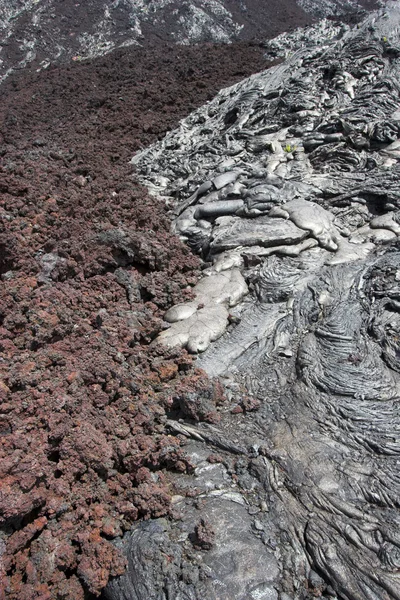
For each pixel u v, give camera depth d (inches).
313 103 555.8
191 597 181.3
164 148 617.3
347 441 233.6
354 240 383.9
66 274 337.7
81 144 627.2
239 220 402.3
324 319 309.6
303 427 244.2
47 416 221.3
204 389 263.6
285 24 1406.3
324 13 1499.8
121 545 200.5
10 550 185.2
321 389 262.8
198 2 1375.5
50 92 889.5
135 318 303.4
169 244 380.2
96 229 360.8
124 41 1238.9
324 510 206.5
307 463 224.7
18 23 1269.7
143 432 242.1
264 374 283.1
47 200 390.0
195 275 372.5
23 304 296.0
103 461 216.5
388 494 207.2
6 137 710.5
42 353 257.9
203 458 238.8
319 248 377.1
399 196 407.8
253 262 366.9
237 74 853.2
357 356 277.9
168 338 297.4
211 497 219.3
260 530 203.0
